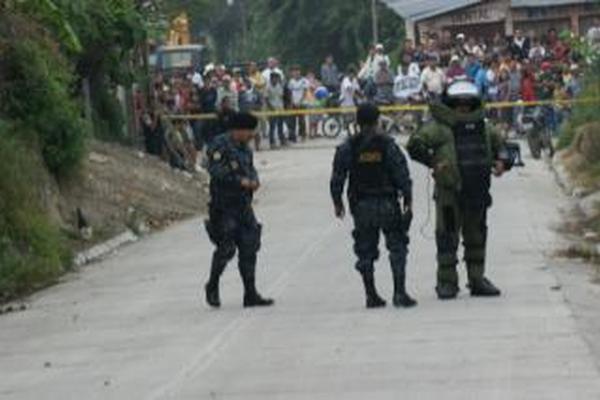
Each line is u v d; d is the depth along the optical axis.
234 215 37.22
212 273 37.56
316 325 33.53
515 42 104.62
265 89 102.50
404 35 159.50
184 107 94.69
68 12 64.25
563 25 122.81
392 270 35.88
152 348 32.16
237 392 26.61
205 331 33.91
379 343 30.67
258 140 99.38
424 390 25.78
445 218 36.38
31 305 41.50
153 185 67.44
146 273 47.12
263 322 34.56
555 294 36.38
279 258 47.53
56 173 57.50
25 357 32.59
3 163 50.09
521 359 28.09
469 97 35.94
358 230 35.81
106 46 72.88
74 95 68.12
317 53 176.12
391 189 35.66
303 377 27.56
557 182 70.50
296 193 71.94
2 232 47.44
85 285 45.34
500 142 36.38
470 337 30.77
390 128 99.50
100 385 28.33
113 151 70.62
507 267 42.22
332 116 107.62
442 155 36.03
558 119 92.19
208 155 37.56
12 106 55.38
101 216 58.31
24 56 56.06
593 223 53.31
